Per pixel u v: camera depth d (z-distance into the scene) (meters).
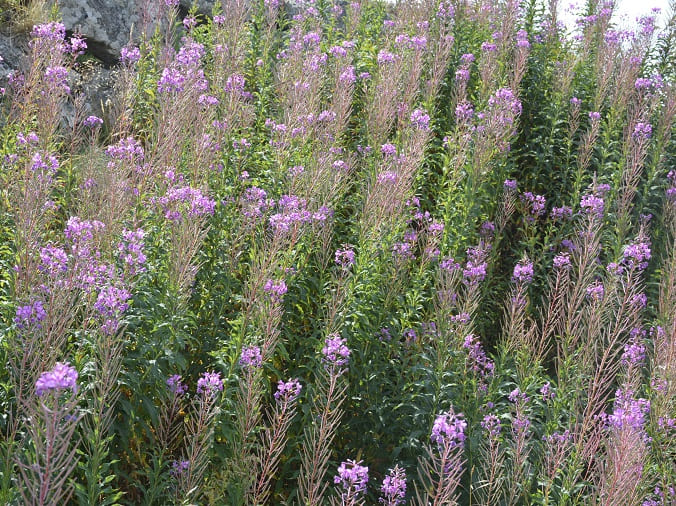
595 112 8.68
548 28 10.54
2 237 5.09
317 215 5.83
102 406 3.72
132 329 4.69
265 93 8.76
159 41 9.45
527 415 5.21
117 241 4.95
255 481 4.33
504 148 8.09
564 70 9.34
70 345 4.20
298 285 5.56
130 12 10.23
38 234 4.50
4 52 8.44
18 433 3.89
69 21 9.49
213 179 6.30
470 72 10.09
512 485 4.71
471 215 7.16
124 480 4.64
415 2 11.21
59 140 7.95
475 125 8.72
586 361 5.34
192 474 4.16
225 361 4.96
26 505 2.79
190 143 6.51
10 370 3.97
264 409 5.24
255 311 4.92
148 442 4.80
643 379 6.27
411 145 6.86
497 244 7.55
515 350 5.77
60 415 2.86
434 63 8.84
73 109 8.49
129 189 5.36
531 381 5.54
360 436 5.57
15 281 4.39
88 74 9.22
